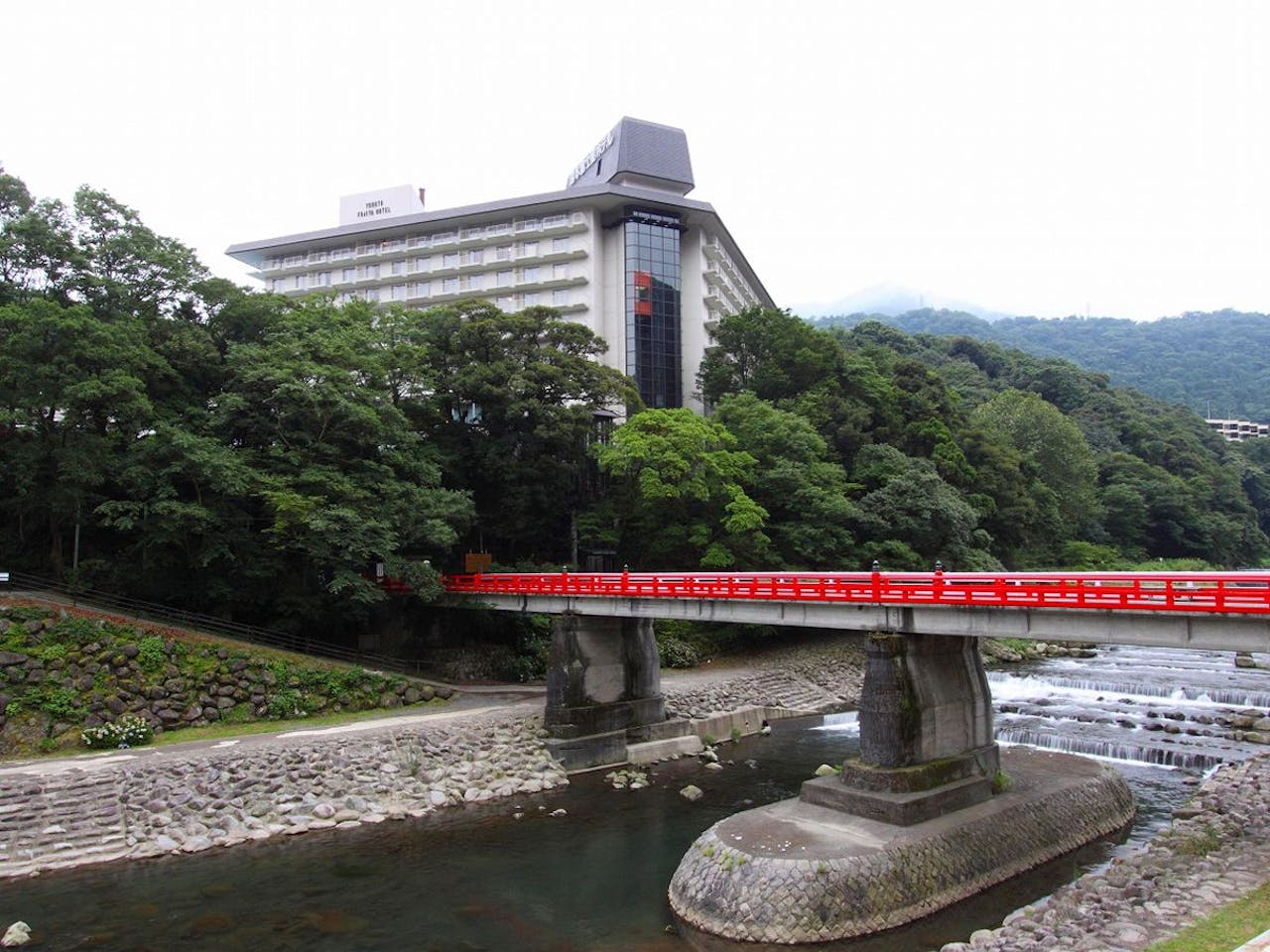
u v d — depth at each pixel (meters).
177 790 28.34
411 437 47.22
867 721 26.28
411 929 20.92
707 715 43.06
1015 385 149.00
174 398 42.16
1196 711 40.94
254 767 30.31
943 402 86.38
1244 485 145.00
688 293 83.50
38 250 38.66
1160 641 21.59
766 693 49.34
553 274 79.81
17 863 24.30
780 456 63.88
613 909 22.11
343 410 42.19
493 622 52.03
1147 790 30.33
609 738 37.38
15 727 31.14
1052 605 22.89
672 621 58.53
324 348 44.34
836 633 63.50
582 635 38.75
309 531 40.44
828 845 22.34
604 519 58.44
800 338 76.06
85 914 21.56
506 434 54.69
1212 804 26.19
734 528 54.78
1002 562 81.12
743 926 20.25
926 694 26.41
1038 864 24.20
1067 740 36.06
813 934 19.94
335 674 40.00
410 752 33.25
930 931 20.53
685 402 81.88
